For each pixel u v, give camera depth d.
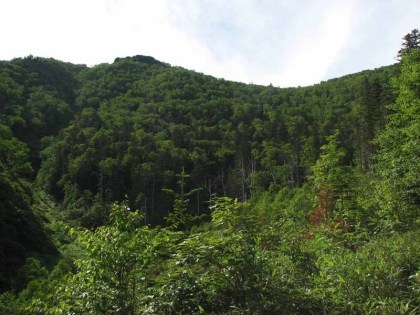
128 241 4.20
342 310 3.93
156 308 3.91
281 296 4.09
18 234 37.72
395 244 5.56
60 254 39.28
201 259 4.30
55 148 79.88
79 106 119.00
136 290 4.19
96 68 154.88
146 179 65.56
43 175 76.56
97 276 4.11
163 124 100.38
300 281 4.58
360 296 4.05
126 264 4.13
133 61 170.25
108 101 125.81
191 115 112.12
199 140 91.00
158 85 138.25
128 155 71.06
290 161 68.94
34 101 106.19
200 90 134.38
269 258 4.71
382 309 3.68
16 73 117.81
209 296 4.24
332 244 6.09
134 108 119.94
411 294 3.94
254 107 114.31
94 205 58.72
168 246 4.41
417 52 17.31
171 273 4.34
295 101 117.81
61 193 71.38
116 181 68.12
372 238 7.45
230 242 4.37
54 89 122.81
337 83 121.31
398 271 4.36
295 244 5.04
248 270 4.22
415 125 14.02
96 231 4.39
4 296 16.77
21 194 52.59
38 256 35.59
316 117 93.88
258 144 83.56
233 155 82.12
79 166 71.50
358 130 48.19
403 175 12.91
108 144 77.19
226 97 131.88
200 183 70.94
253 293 4.13
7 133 75.69
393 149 15.90
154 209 61.38
